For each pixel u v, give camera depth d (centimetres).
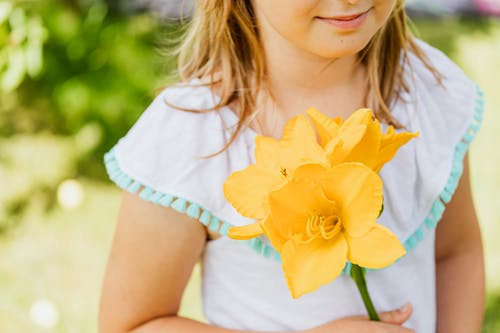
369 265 79
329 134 85
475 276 113
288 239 81
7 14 236
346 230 80
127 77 255
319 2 88
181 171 99
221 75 103
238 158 100
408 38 109
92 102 254
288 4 89
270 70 101
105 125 260
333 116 102
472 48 392
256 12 100
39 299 206
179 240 101
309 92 102
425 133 104
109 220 240
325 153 82
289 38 92
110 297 103
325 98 102
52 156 266
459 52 386
